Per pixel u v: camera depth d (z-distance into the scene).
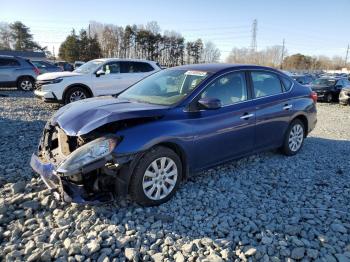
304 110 5.91
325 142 7.31
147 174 3.75
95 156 3.40
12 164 5.00
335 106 18.47
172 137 3.88
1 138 6.57
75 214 3.62
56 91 10.84
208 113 4.31
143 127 3.73
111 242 3.13
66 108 4.25
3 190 4.14
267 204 3.99
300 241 3.19
